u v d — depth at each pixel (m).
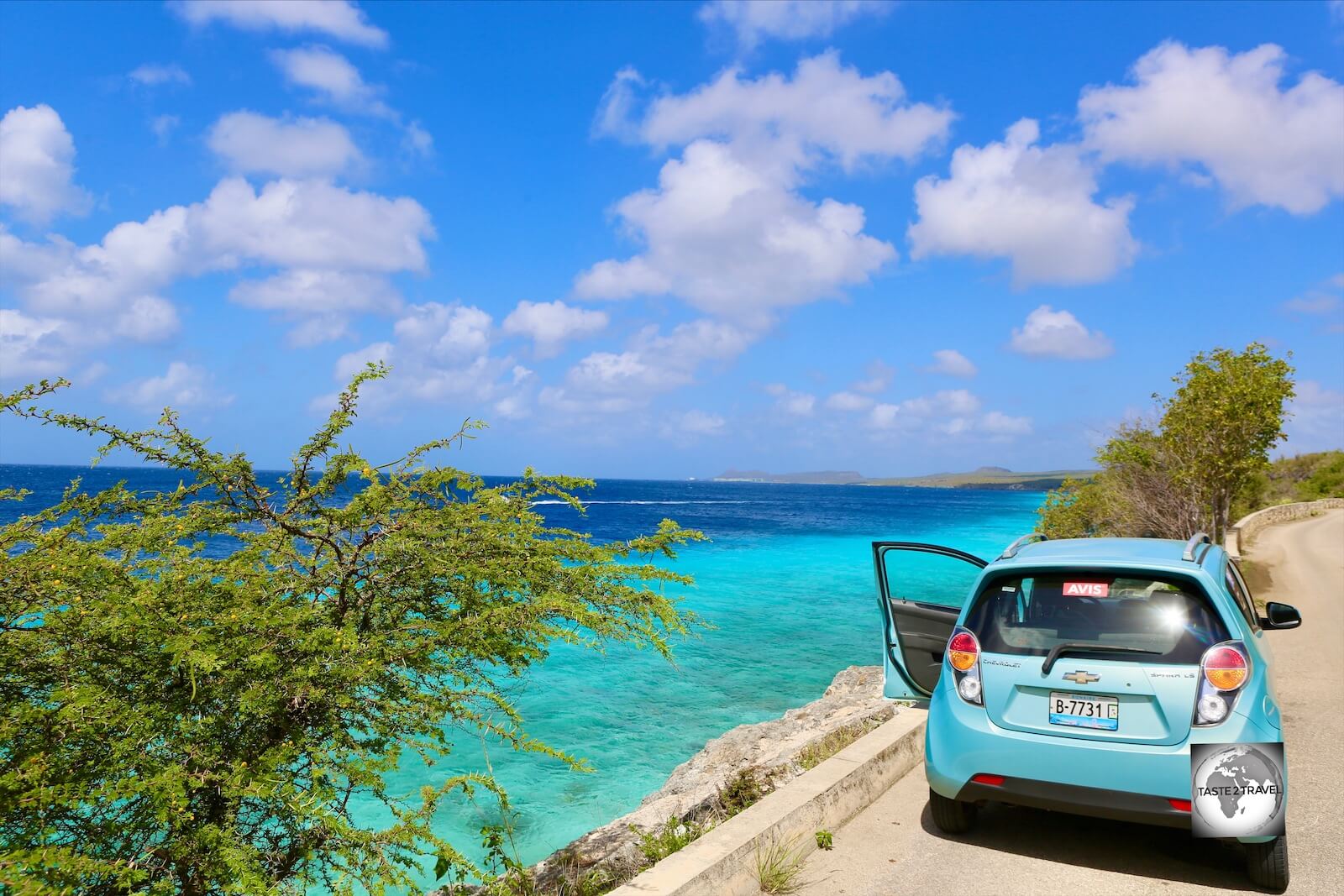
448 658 4.09
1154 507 21.66
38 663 3.19
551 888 4.35
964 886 3.99
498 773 9.23
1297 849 4.41
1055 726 4.11
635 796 8.62
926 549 6.04
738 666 14.55
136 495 4.11
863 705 9.11
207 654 3.12
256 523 4.17
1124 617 4.18
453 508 4.21
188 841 3.11
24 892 2.50
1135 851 4.40
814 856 4.36
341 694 3.53
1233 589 4.64
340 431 4.05
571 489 4.75
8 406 3.45
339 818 3.49
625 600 4.39
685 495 184.50
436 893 5.06
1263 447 19.44
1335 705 7.86
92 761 3.13
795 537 50.12
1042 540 5.48
